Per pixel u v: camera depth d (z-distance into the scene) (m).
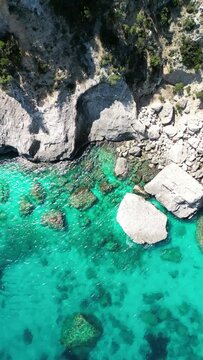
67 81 41.03
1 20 36.12
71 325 40.22
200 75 41.97
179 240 43.34
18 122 43.09
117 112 43.78
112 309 41.06
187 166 44.22
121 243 43.22
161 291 41.88
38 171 45.41
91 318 40.59
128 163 45.38
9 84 40.28
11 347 39.59
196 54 40.06
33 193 44.62
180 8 38.22
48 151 44.66
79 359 39.03
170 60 41.34
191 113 44.12
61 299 41.34
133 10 37.53
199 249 43.06
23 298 41.28
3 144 44.44
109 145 46.06
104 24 37.72
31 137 43.56
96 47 39.19
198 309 41.22
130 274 42.34
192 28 38.53
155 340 39.88
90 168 45.59
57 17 37.06
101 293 41.66
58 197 44.69
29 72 39.69
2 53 37.75
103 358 39.16
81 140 45.72
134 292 41.78
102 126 44.91
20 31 37.16
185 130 43.84
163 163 45.12
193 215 43.62
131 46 39.53
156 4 38.06
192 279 42.25
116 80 40.31
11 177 45.19
